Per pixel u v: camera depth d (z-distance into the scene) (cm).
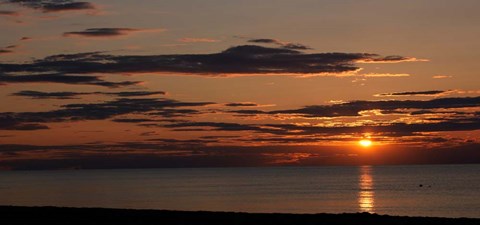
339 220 4181
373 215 4450
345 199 9662
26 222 4141
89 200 9719
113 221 4191
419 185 14562
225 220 4219
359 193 11425
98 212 4712
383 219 4219
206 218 4319
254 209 7750
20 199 10000
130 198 10212
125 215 4509
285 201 9238
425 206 8188
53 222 4134
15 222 4141
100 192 12388
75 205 8500
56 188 14538
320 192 11850
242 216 4425
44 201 9469
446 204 8519
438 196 10281
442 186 14250
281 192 11931
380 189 13025
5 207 5181
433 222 4034
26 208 5066
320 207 8056
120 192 12338
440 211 7431
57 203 8975
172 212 4706
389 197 10112
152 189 13700
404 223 4000
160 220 4231
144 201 9388
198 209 7756
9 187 15212
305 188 13750
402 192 11669
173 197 10419
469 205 8306
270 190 12825
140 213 4622
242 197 10281
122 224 4038
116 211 4775
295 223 4066
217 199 9794
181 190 13050
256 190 12862
